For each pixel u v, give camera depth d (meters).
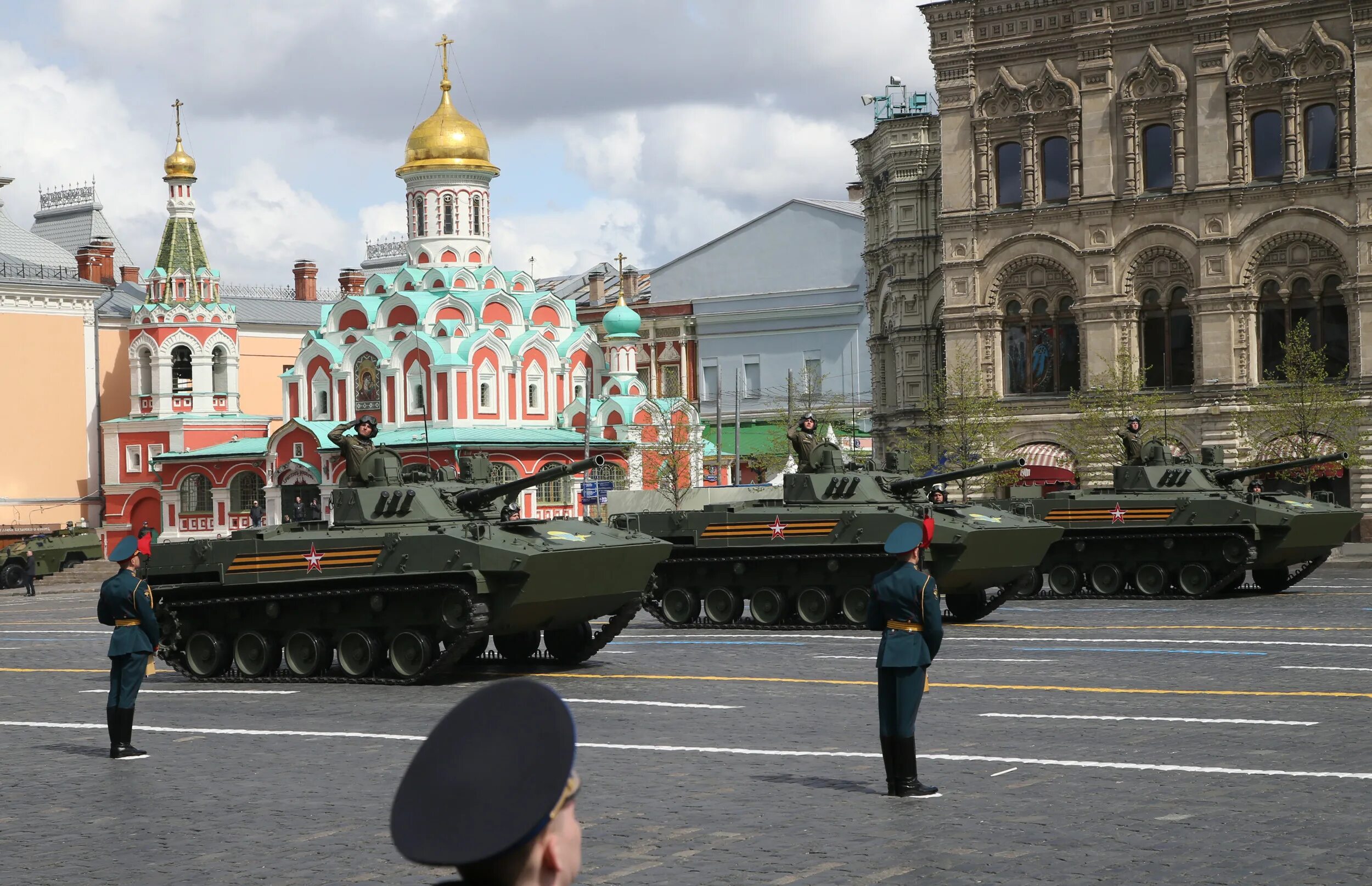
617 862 10.91
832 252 90.06
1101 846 11.06
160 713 20.08
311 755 16.11
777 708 18.62
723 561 30.47
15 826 12.87
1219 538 34.72
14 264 79.69
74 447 79.69
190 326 80.69
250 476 77.00
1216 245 53.00
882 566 29.47
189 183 81.88
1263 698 18.50
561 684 21.64
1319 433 50.75
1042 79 55.56
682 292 94.88
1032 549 30.73
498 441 72.31
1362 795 12.63
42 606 47.06
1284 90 51.91
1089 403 53.78
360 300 76.56
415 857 3.40
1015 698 18.94
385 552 22.80
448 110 77.81
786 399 85.06
